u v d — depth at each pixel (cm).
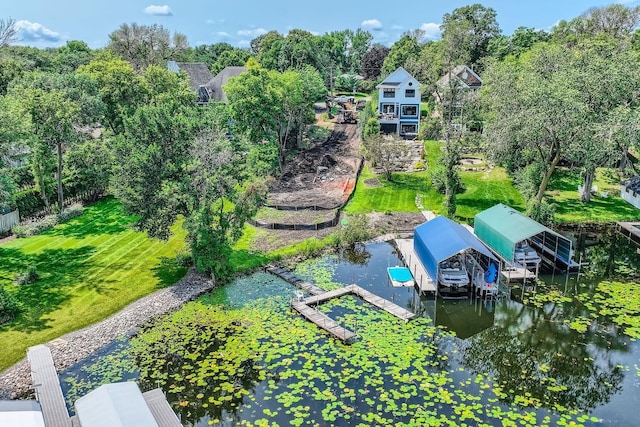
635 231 3938
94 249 3684
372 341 2564
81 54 9650
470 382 2228
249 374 2281
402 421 1953
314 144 6775
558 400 2109
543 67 4878
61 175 4669
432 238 3294
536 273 3216
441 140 6706
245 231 4081
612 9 9181
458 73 8112
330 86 10856
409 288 3192
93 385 2203
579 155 3909
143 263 3447
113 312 2817
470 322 2809
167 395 2142
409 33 11806
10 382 2220
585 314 2839
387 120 7075
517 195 4881
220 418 1998
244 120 5544
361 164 5828
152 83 6066
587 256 3641
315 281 3269
